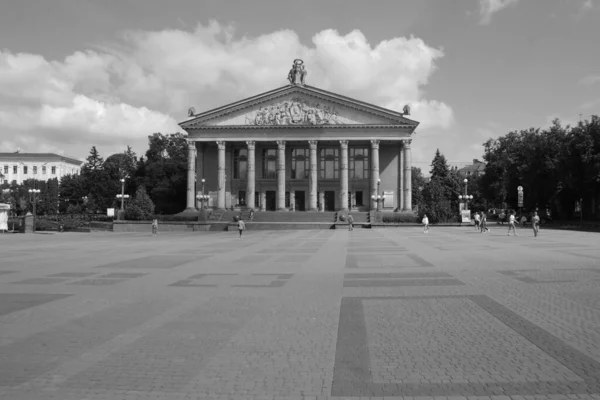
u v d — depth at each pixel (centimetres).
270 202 9262
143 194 8625
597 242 3534
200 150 9288
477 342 937
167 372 787
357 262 2389
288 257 2714
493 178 8938
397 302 1343
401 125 8369
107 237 5500
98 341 972
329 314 1201
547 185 7338
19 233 6619
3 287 1675
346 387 717
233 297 1454
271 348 913
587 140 6150
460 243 3594
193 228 7162
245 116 8644
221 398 682
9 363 838
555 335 979
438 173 11938
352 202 9125
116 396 691
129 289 1619
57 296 1490
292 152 9256
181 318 1173
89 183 12125
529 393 688
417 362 824
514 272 1923
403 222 7588
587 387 706
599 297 1374
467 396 681
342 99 8444
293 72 8769
